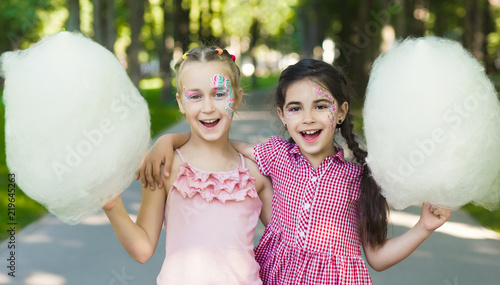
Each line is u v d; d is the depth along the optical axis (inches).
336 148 101.7
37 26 930.1
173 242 92.0
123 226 84.5
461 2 1028.5
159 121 621.0
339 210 95.7
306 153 97.7
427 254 200.1
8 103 70.3
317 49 1072.2
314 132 93.9
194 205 92.7
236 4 1457.9
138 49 752.3
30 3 914.7
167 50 841.5
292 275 95.3
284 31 1855.3
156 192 93.0
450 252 202.2
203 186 92.5
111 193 75.5
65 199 72.2
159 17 1242.0
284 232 97.4
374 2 809.5
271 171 100.1
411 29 835.4
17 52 72.7
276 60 2329.0
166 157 93.8
